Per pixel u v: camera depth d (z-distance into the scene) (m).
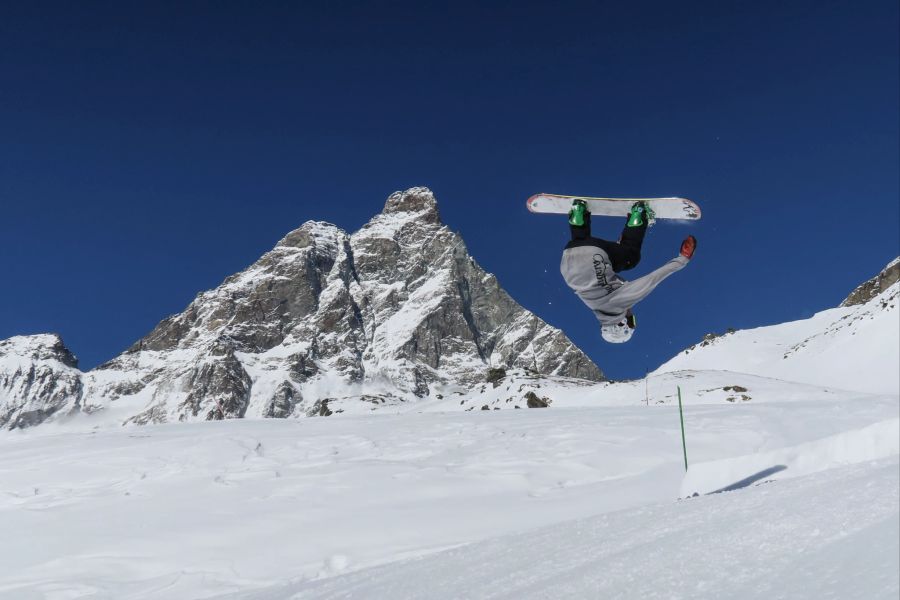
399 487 18.92
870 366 73.38
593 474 19.52
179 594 12.51
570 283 6.21
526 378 87.06
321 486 19.62
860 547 3.86
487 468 20.80
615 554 5.48
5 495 21.08
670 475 18.52
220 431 33.16
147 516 17.72
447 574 6.70
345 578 8.77
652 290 5.92
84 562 14.55
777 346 107.06
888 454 9.23
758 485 7.75
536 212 6.66
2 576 14.09
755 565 4.11
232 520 16.84
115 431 35.97
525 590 5.11
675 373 64.06
